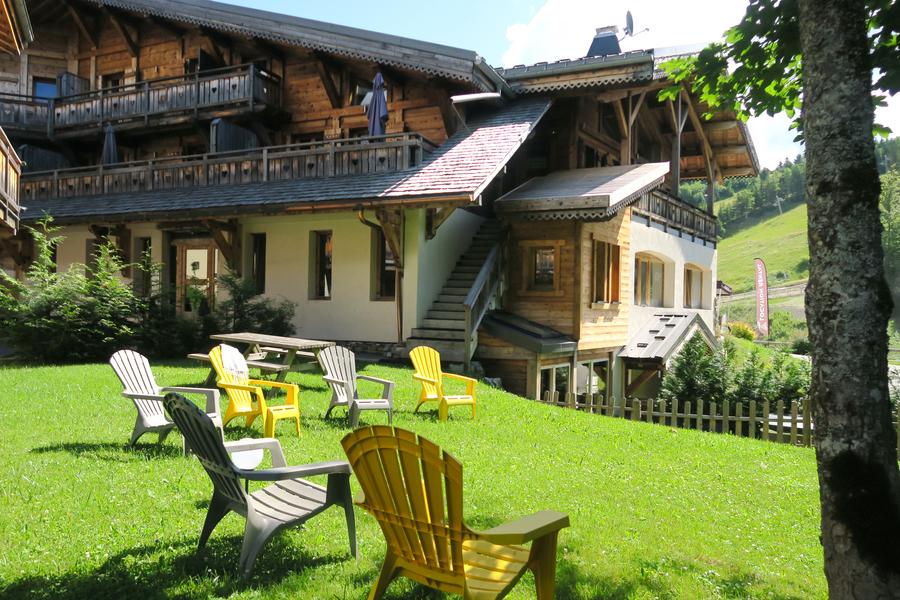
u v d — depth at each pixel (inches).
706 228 992.9
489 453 297.9
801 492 276.8
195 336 573.9
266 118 730.8
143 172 698.2
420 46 615.8
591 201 564.1
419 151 572.7
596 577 164.4
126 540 171.3
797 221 4065.0
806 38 125.3
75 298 547.8
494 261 604.4
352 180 575.2
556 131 746.8
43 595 139.3
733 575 174.1
